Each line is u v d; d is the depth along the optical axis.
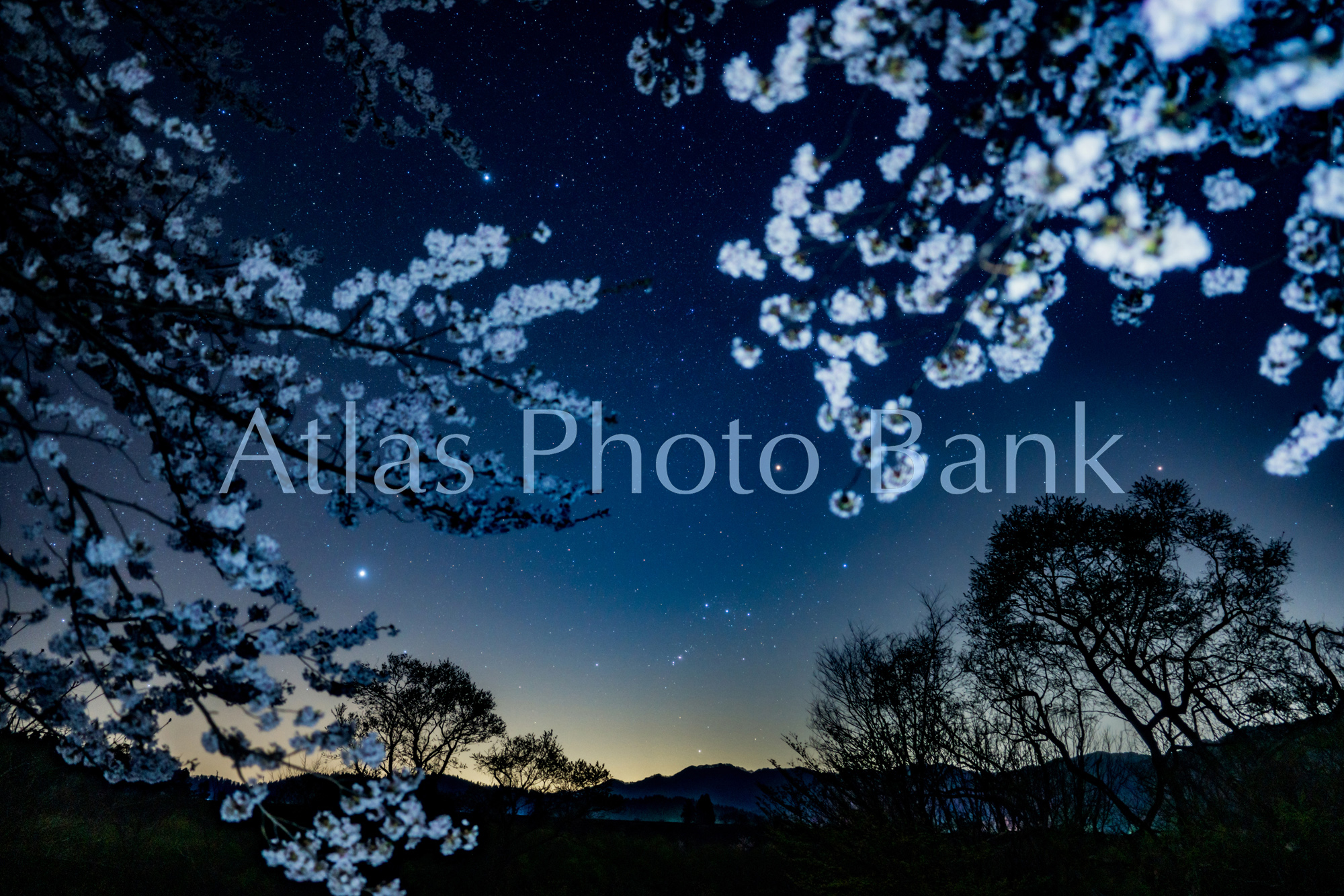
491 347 4.00
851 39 2.27
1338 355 2.24
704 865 21.77
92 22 3.73
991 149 2.56
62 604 3.14
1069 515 15.07
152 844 14.34
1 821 13.03
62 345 3.73
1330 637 12.66
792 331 2.75
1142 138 2.11
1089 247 1.88
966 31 2.23
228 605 3.94
